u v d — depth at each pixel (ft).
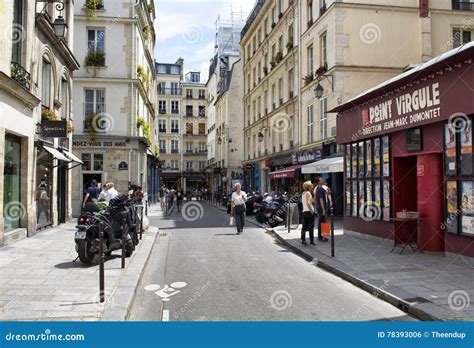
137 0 84.64
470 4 69.21
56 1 45.57
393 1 66.44
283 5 94.32
